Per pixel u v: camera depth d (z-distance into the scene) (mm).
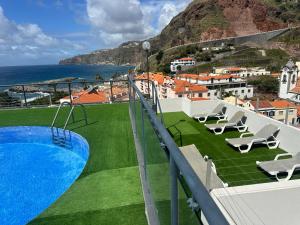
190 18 116062
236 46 84500
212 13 112625
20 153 6871
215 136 7379
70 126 7195
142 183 3396
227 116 8883
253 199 3572
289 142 5996
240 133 7527
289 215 3670
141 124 3270
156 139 1909
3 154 6875
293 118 14641
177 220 1255
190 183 815
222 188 3611
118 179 4082
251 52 73000
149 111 2135
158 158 1859
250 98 32781
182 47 98875
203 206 668
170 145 1222
